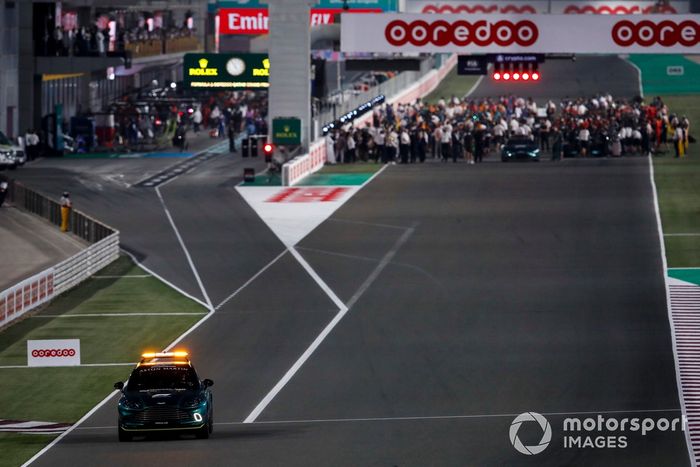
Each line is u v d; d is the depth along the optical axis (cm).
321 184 17562
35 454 6919
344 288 11744
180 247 13812
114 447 7019
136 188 17700
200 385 7269
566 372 8769
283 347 9738
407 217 14988
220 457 6738
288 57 18962
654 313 10544
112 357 9550
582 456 6638
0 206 16762
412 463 6556
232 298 11500
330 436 7219
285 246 13662
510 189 16562
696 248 13062
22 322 10788
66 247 13975
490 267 12444
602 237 13688
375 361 9231
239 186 17712
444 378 8688
